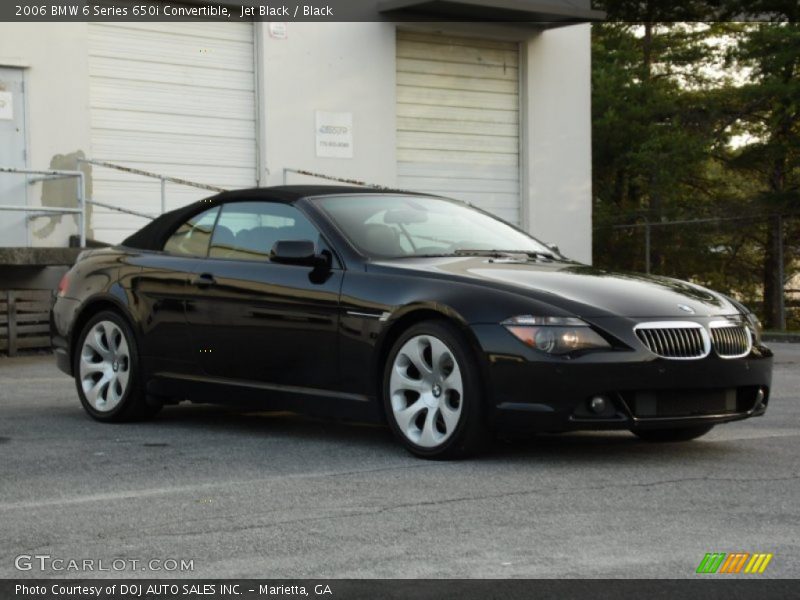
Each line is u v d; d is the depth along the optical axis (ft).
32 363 41.65
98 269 26.78
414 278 21.44
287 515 16.31
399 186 61.72
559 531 15.30
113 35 52.37
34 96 49.88
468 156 64.18
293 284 22.89
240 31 56.08
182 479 19.13
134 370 25.55
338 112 58.44
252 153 56.59
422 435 20.94
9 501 17.38
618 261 109.09
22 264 44.19
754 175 112.98
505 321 20.04
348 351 21.94
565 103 67.26
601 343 19.71
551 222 66.90
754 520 15.96
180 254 25.48
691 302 21.04
